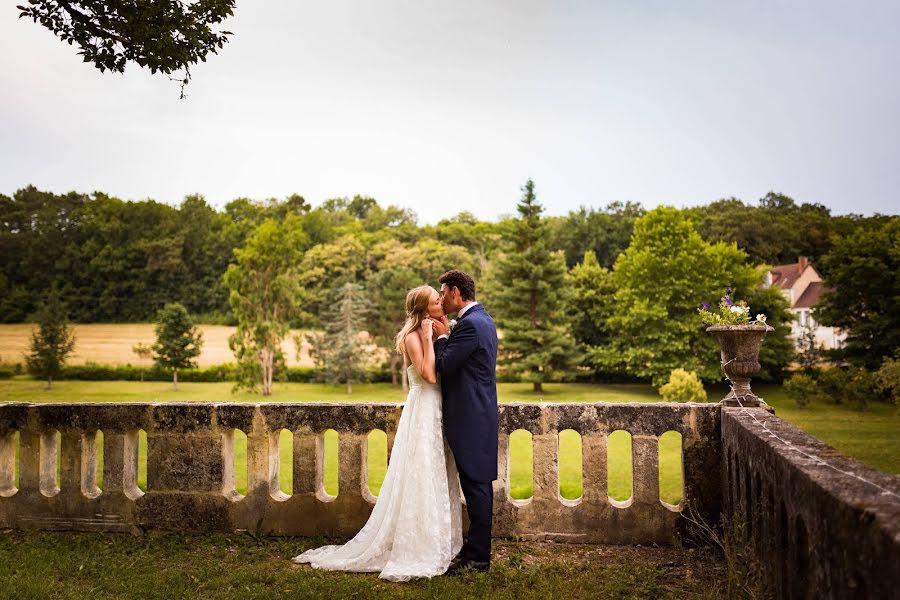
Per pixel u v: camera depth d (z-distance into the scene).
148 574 4.13
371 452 17.16
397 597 3.68
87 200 69.44
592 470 4.79
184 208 71.00
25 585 3.89
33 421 5.25
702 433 4.70
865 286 34.66
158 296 65.25
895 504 2.03
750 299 38.88
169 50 5.72
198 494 5.06
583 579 3.94
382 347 43.47
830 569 2.24
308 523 4.96
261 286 39.16
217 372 45.50
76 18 5.54
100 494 5.19
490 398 4.18
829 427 23.42
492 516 4.62
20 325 63.09
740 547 3.65
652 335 38.59
